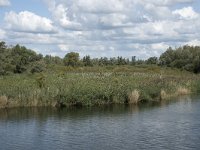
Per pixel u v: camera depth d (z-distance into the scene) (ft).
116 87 148.77
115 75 200.54
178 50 393.09
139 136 90.12
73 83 149.07
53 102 136.05
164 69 331.57
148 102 151.74
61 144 83.41
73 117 115.24
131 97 147.02
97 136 90.43
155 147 80.43
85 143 84.12
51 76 182.91
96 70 292.20
